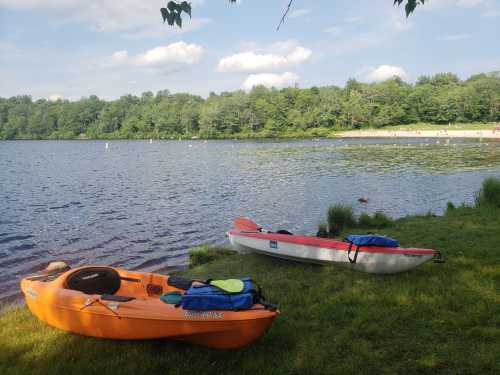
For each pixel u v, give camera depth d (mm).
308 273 8086
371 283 7172
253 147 71125
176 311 4934
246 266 9109
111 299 5254
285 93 128375
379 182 27047
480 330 5043
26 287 6242
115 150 73688
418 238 9938
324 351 4871
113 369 4703
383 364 4570
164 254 12625
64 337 5535
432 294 6328
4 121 147750
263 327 4805
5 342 5492
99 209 19938
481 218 11742
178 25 4891
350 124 118812
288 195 23016
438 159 41938
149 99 161250
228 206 20234
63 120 141750
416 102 120562
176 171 36719
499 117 116875
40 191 25844
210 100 145500
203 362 4742
